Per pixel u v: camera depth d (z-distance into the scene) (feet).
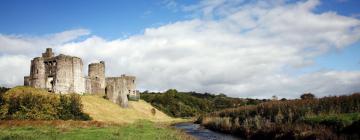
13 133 128.88
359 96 165.78
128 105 355.77
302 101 195.31
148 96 554.87
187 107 532.32
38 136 121.19
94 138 121.08
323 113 151.02
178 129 216.74
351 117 127.54
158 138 136.26
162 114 418.10
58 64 310.24
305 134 125.18
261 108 218.79
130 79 426.92
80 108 240.94
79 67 328.70
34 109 213.25
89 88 350.43
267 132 152.15
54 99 230.27
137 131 161.07
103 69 366.84
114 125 198.39
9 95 223.92
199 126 258.98
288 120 157.07
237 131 186.39
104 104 310.86
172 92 593.83
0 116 202.69
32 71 321.52
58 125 174.40
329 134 115.55
